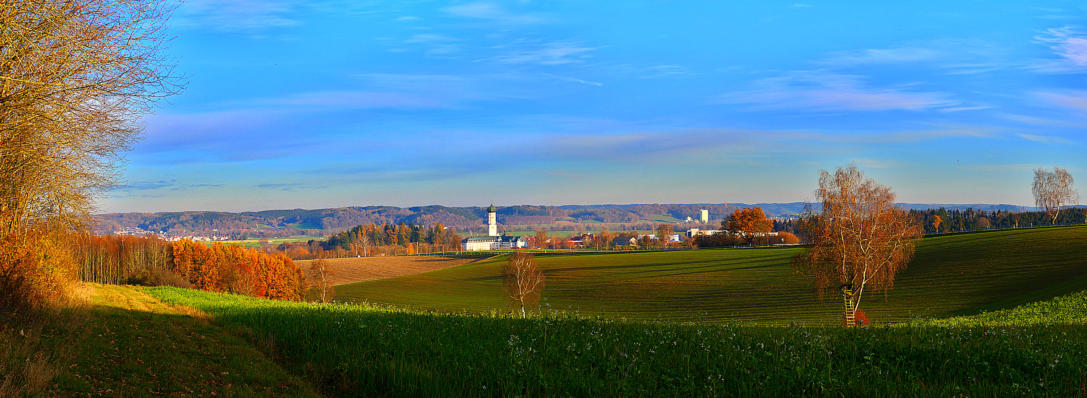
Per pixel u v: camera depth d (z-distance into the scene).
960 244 91.50
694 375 13.02
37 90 14.14
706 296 78.38
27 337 14.11
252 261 94.31
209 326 21.61
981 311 49.78
